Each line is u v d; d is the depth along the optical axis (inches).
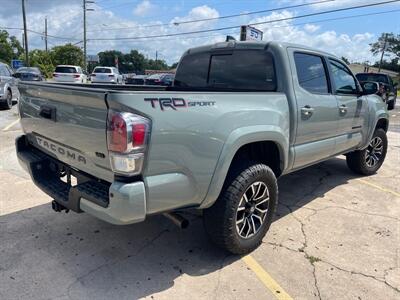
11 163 231.0
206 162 108.8
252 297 108.9
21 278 114.3
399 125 512.1
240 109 118.2
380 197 194.4
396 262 130.3
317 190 202.7
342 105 178.2
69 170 122.1
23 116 141.3
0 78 469.4
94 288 110.6
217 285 114.0
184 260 127.3
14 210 162.7
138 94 93.1
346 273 122.4
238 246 126.0
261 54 149.7
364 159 223.6
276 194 135.8
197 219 160.2
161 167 99.5
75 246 134.0
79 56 2299.5
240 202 122.0
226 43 163.3
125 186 94.7
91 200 102.7
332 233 150.5
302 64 153.3
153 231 147.3
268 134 128.7
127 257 128.0
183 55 185.2
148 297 107.3
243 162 125.2
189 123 103.1
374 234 150.7
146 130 94.3
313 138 161.3
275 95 136.3
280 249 136.3
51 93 113.9
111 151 94.3
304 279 118.3
